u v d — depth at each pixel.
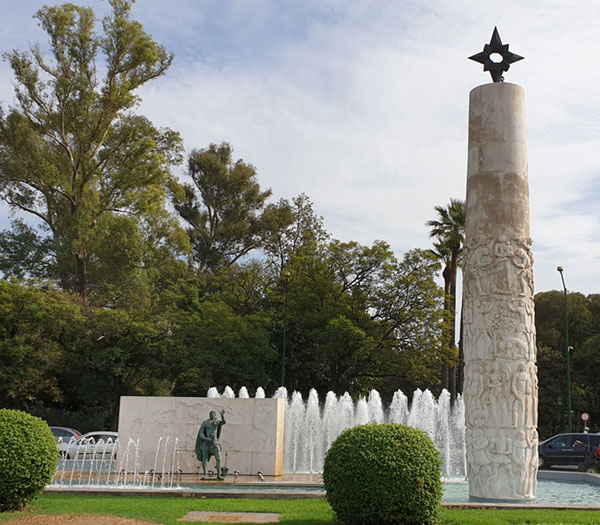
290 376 47.50
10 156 45.25
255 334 43.06
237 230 63.59
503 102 15.91
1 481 11.41
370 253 44.59
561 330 56.66
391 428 10.83
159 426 19.69
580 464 24.28
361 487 10.20
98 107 46.91
